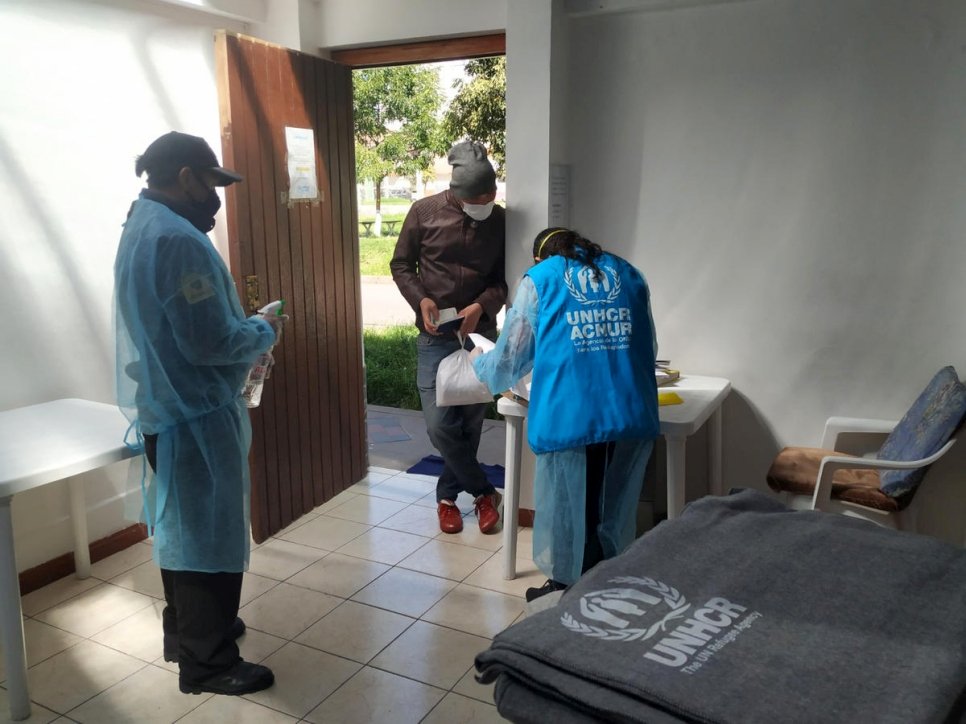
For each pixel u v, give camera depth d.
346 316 3.59
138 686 2.21
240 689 2.13
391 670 2.28
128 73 2.88
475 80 5.48
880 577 0.97
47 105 2.61
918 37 2.59
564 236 2.32
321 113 3.27
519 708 0.82
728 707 0.74
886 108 2.66
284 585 2.78
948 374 2.43
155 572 2.88
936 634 0.86
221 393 1.97
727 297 3.00
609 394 2.19
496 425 4.83
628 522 2.37
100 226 2.83
